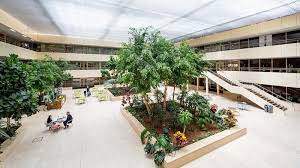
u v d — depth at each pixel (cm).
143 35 996
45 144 846
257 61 1966
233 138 888
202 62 1186
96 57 3144
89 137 930
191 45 2814
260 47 1825
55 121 1037
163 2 1200
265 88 1861
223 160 706
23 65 905
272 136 939
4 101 714
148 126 972
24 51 2122
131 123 1093
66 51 2934
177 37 2750
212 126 961
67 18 1609
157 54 975
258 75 1883
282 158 719
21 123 1140
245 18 1559
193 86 3073
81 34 2578
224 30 2145
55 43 2786
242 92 1748
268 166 664
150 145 729
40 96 1566
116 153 762
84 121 1206
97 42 3112
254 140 889
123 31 2242
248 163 685
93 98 2084
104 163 687
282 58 1700
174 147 704
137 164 680
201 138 820
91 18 1611
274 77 1722
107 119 1254
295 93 1611
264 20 1633
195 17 1534
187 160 684
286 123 1159
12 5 1289
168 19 1609
